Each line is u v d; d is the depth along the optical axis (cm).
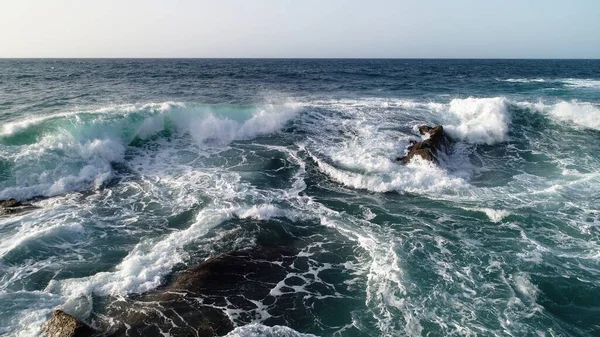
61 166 1177
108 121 1384
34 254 802
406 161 1377
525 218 993
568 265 793
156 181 1199
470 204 1087
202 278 742
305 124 1756
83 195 1092
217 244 863
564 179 1267
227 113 1698
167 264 775
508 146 1619
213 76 4378
